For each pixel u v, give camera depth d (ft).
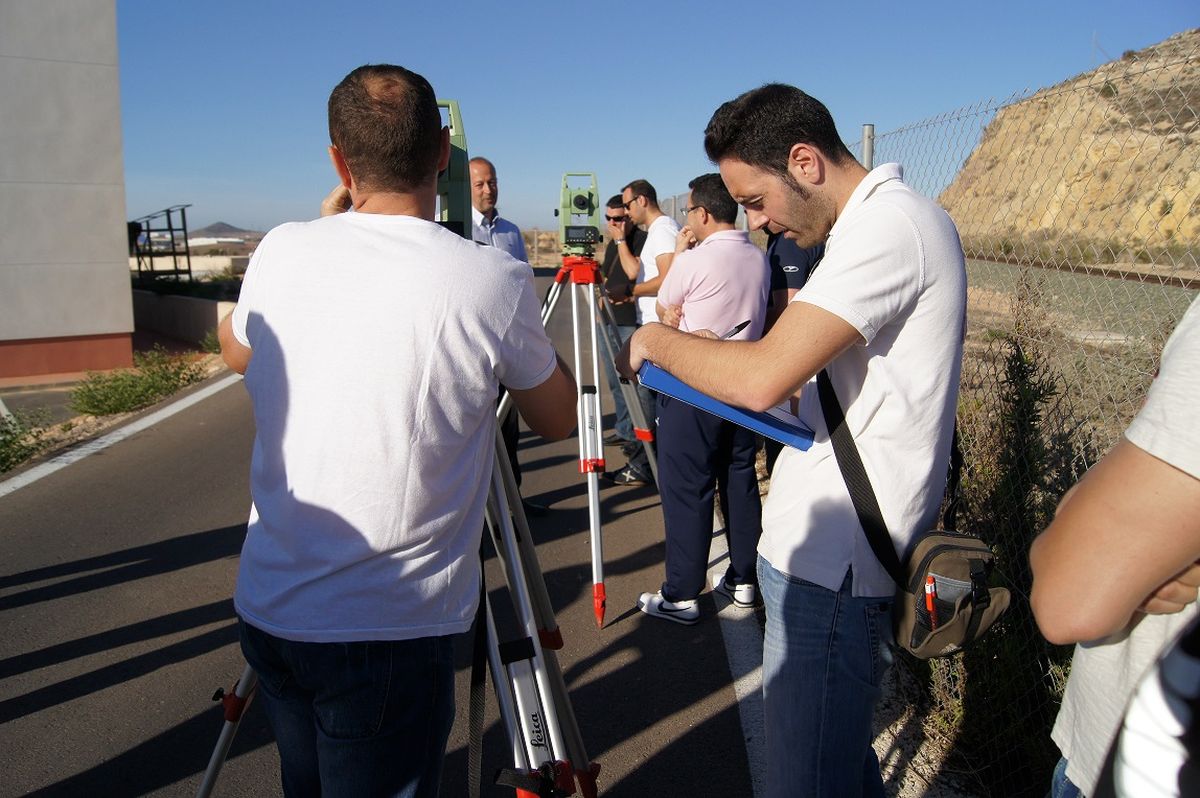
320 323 4.84
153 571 13.51
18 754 8.97
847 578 5.66
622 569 13.69
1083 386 8.36
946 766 8.62
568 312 53.42
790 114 5.59
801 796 5.82
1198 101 7.00
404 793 4.93
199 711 9.79
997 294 9.71
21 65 37.55
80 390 28.48
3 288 38.50
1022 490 8.78
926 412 5.48
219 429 22.85
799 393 6.44
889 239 5.11
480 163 16.78
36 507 16.48
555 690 6.31
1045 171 8.79
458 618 5.07
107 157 39.68
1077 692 4.37
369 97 5.03
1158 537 3.06
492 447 5.47
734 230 12.10
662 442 11.45
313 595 4.76
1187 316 3.24
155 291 54.54
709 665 10.79
